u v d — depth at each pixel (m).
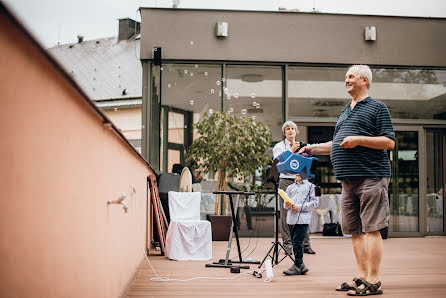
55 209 1.35
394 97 7.71
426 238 7.43
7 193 1.00
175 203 5.61
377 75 7.71
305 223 4.04
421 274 4.10
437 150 7.82
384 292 3.33
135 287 3.46
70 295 1.55
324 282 3.71
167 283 3.63
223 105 7.34
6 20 0.95
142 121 7.25
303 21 7.47
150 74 7.30
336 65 7.57
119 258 2.84
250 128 6.71
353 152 3.33
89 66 13.95
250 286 3.53
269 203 7.09
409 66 7.68
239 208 7.02
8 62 0.99
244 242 6.46
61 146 1.40
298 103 7.47
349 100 7.55
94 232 1.98
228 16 7.36
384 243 6.70
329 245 6.34
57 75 1.33
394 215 7.59
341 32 7.53
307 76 7.52
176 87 7.31
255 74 7.44
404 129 7.66
